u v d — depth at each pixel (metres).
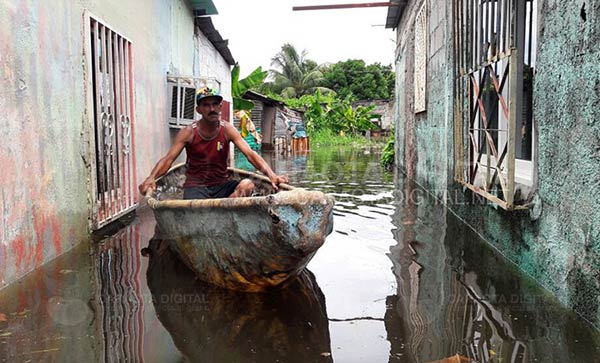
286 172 13.26
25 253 4.21
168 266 4.62
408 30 12.11
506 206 4.26
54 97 4.76
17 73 4.09
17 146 4.08
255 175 6.13
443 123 7.54
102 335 3.17
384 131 40.06
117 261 4.74
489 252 5.14
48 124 4.63
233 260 3.83
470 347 3.04
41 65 4.52
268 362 2.86
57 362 2.81
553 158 3.82
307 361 2.88
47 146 4.61
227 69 16.69
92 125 5.59
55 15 4.81
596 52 3.15
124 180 6.64
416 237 5.79
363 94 43.47
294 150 24.70
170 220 4.28
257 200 3.37
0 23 3.85
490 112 5.61
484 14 5.32
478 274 4.43
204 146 5.02
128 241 5.43
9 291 3.88
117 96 6.37
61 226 4.89
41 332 3.19
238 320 3.46
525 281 4.20
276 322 3.43
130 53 6.83
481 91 5.18
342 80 43.69
